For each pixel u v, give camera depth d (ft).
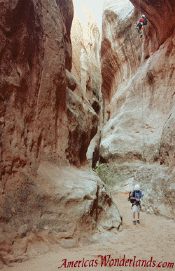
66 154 22.20
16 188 15.56
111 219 21.22
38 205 16.06
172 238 19.04
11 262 12.39
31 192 16.25
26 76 18.04
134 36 61.46
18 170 16.15
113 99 69.15
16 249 13.21
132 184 39.34
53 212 16.40
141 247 16.55
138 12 57.88
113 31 69.46
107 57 75.82
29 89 18.47
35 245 14.23
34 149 18.56
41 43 20.40
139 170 38.86
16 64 17.10
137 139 46.70
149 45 54.54
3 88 15.72
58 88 22.16
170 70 44.45
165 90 45.47
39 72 19.85
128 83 63.82
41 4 21.27
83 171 24.47
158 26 46.83
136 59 62.23
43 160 19.34
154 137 42.22
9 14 15.90
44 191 16.93
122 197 37.58
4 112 15.80
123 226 23.48
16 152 16.24
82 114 27.45
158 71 46.55
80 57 84.43
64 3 28.94
